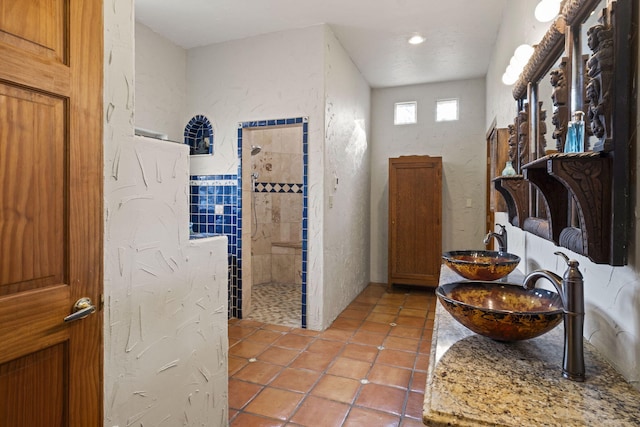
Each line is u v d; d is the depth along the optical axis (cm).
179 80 368
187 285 158
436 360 101
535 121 179
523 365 98
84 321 113
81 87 111
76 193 110
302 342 297
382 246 499
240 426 188
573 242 109
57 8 105
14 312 96
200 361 166
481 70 425
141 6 292
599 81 93
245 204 357
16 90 95
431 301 413
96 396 117
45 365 104
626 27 89
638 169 87
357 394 219
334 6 290
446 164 466
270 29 330
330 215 339
